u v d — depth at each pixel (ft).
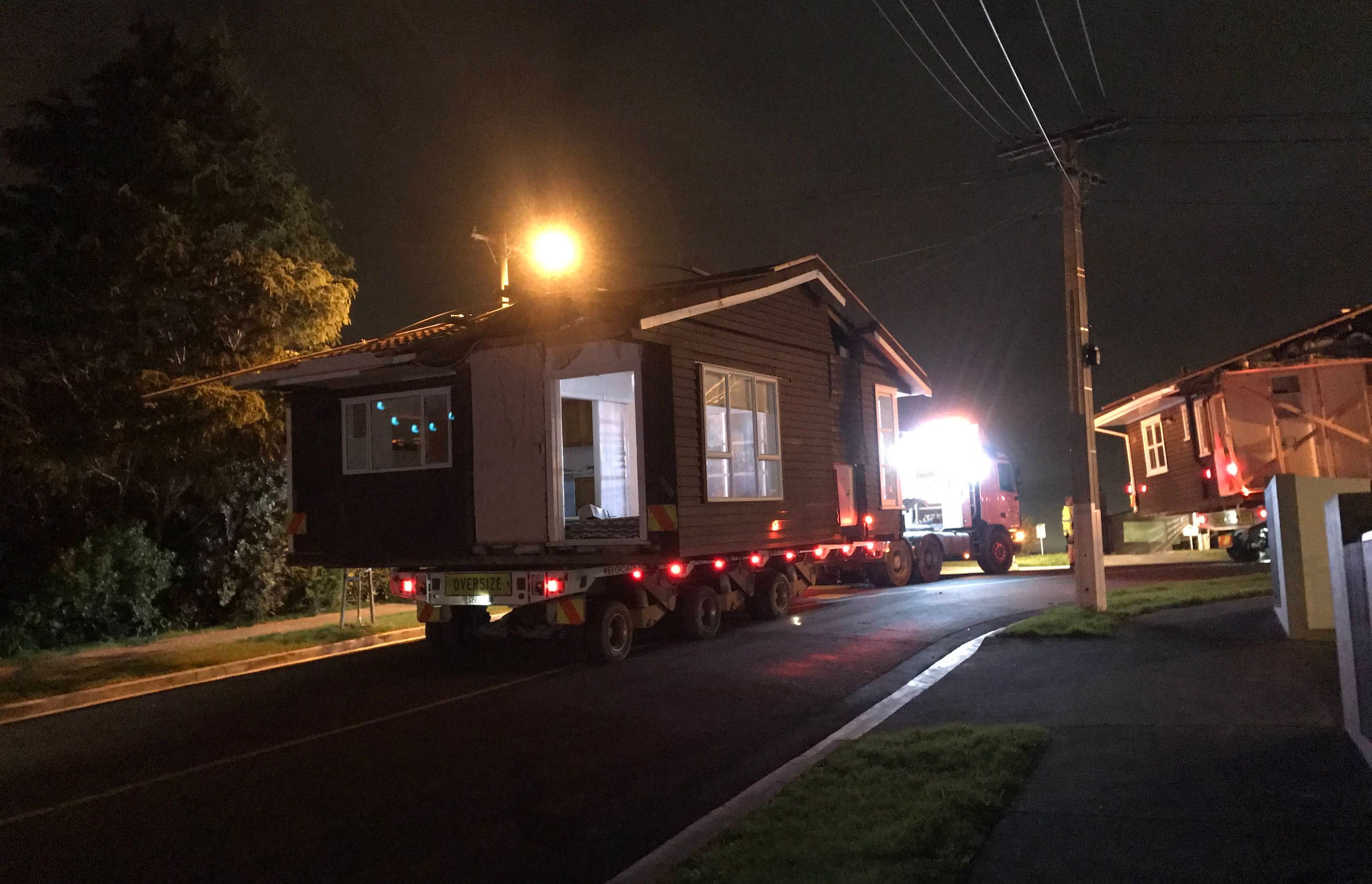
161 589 52.60
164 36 56.34
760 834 18.19
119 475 54.13
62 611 48.24
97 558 48.83
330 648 47.01
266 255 54.08
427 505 43.65
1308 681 26.48
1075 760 21.44
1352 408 62.39
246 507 56.44
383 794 23.22
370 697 33.81
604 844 19.89
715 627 43.83
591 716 29.89
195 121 56.59
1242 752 20.77
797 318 51.06
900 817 18.42
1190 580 55.11
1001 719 25.99
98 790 24.49
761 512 46.19
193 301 53.98
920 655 37.91
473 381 42.78
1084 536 41.37
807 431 51.29
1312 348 67.21
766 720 29.14
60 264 52.90
